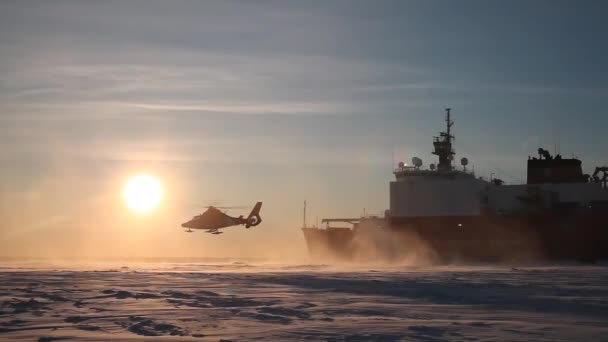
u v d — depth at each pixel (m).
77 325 19.44
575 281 41.22
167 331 18.19
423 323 19.77
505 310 23.89
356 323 19.84
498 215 76.19
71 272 58.78
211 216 80.94
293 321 20.44
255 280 43.56
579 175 80.06
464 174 82.12
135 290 33.50
